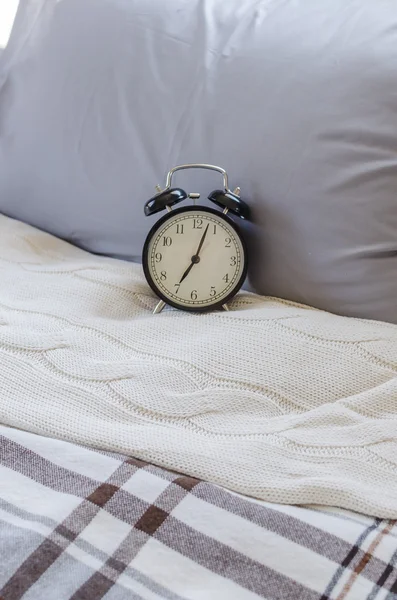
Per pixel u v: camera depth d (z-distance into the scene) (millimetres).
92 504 833
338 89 954
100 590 784
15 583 786
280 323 955
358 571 794
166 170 1038
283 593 783
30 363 947
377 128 936
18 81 1128
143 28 1065
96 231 1103
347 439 880
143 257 996
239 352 933
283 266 995
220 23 1039
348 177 945
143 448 874
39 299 1016
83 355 949
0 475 860
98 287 1023
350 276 964
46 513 830
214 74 1018
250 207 996
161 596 783
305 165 963
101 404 915
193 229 991
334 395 915
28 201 1138
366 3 989
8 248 1104
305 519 827
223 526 817
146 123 1047
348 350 930
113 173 1067
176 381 921
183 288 998
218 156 1007
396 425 884
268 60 993
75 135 1085
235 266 990
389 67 939
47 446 880
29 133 1111
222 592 786
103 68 1074
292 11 1014
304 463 868
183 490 841
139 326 970
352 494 839
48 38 1115
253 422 900
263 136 982
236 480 854
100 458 869
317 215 963
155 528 819
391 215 938
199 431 896
